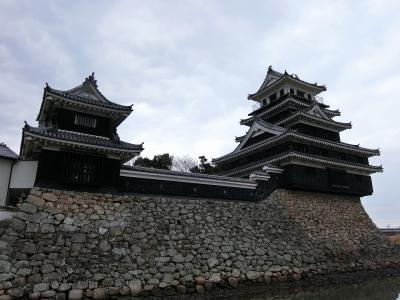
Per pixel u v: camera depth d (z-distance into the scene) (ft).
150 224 57.41
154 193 63.62
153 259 53.26
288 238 72.28
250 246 64.95
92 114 61.82
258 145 90.74
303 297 56.13
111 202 56.59
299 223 77.87
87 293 45.68
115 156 59.82
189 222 61.72
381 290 63.46
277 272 64.08
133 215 56.95
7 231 45.37
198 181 69.31
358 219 92.79
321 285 67.46
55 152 55.11
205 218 64.23
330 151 93.76
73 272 46.44
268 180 80.28
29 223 47.80
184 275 54.19
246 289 58.59
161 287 51.11
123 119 65.16
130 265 50.83
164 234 57.36
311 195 86.79
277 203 78.54
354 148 96.58
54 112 62.08
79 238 50.06
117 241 52.47
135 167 64.28
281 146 86.69
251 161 96.22
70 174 54.80
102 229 52.70
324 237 79.41
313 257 72.28
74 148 56.03
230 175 99.91
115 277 48.67
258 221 71.10
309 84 112.88
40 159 53.67
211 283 55.72
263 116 110.52
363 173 99.81
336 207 90.22
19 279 42.83
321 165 88.89
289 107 102.63
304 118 91.66
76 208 53.01
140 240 54.44
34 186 53.93
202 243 59.88
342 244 81.30
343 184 91.97
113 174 59.00
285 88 111.04
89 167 56.95
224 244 62.18
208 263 57.77
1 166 58.34
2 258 42.96
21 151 61.77
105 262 49.39
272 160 84.79
